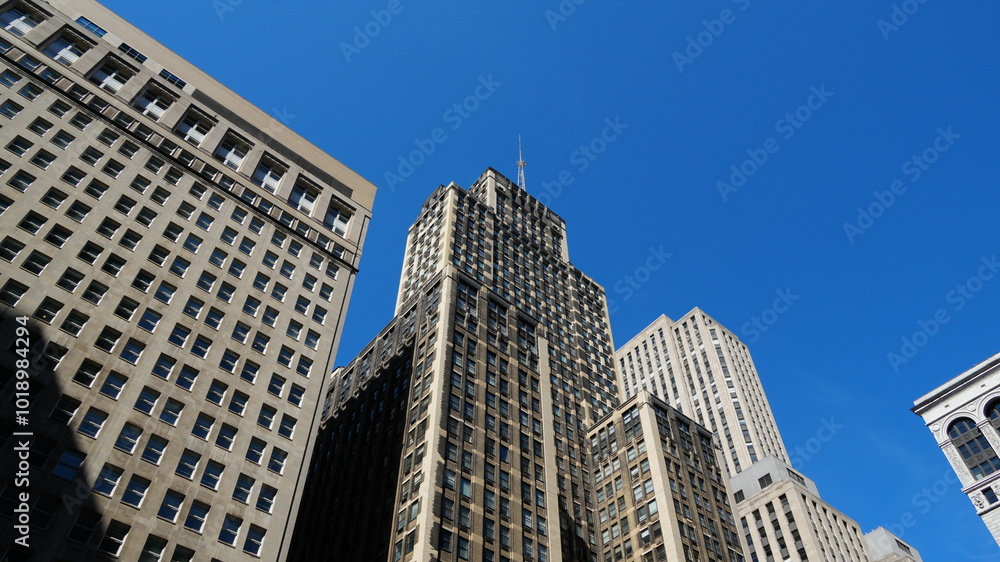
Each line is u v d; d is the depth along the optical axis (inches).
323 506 3383.4
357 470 3270.2
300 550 3309.5
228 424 2034.9
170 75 2974.9
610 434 3624.5
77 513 1611.7
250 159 2970.0
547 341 4033.0
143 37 3002.0
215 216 2583.7
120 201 2316.7
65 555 1541.6
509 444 3110.2
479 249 4468.5
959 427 4411.9
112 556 1604.3
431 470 2669.8
